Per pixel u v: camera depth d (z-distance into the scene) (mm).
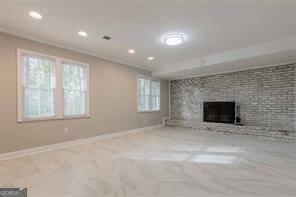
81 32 3453
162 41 3939
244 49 4418
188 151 3725
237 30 3342
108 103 5293
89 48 4426
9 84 3359
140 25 3145
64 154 3562
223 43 4059
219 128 5891
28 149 3576
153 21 2994
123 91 5793
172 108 7844
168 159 3215
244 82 5738
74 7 2557
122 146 4191
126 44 4137
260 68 5414
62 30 3357
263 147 3955
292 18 2875
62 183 2271
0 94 3256
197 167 2799
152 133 5910
